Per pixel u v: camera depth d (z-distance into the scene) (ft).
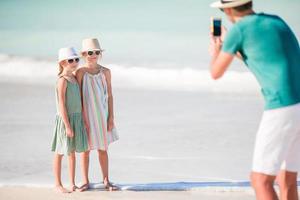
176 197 29.50
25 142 42.83
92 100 31.60
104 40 92.17
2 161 37.96
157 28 97.71
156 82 64.34
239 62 69.10
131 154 39.32
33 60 79.30
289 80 21.24
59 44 92.48
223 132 44.24
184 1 113.70
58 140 31.17
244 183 31.71
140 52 81.71
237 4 21.88
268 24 21.43
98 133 31.58
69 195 30.27
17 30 102.06
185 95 57.82
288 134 21.39
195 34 92.12
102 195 30.19
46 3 120.88
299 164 22.53
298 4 100.94
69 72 31.30
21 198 29.68
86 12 111.24
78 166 37.27
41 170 35.91
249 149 39.91
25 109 53.36
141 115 50.24
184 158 38.04
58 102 31.12
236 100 55.06
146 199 29.25
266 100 21.71
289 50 21.45
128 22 102.73
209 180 33.14
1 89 62.75
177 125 46.52
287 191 23.07
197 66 70.90
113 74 68.59
